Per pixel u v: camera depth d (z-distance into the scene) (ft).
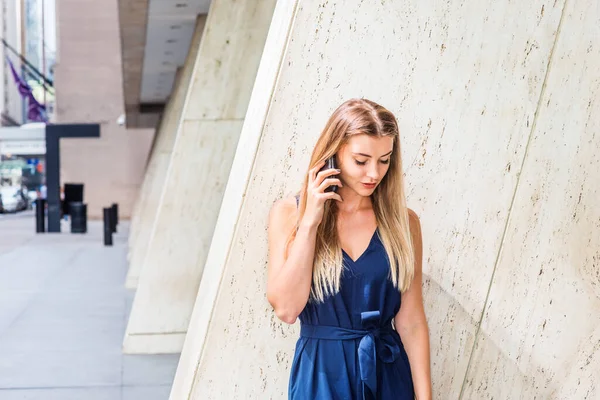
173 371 22.04
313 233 7.73
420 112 10.42
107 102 118.62
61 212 91.40
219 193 25.23
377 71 10.21
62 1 116.67
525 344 11.10
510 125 10.66
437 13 10.31
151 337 24.67
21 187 134.62
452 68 10.43
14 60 213.25
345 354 7.87
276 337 10.34
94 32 118.01
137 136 118.01
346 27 10.07
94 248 63.05
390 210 8.20
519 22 10.55
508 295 10.97
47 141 81.05
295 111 10.02
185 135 25.22
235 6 25.08
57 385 20.44
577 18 10.67
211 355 10.25
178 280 24.98
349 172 7.83
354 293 7.93
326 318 7.94
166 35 41.29
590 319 11.23
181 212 25.11
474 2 10.41
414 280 8.48
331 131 7.88
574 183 10.96
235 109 25.35
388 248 7.98
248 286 10.20
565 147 10.87
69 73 118.11
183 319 24.95
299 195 8.52
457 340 10.88
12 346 25.55
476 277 10.84
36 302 34.86
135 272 39.70
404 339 8.48
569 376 11.27
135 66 52.80
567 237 11.05
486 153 10.66
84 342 26.23
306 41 9.99
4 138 87.30
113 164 117.60
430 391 8.34
